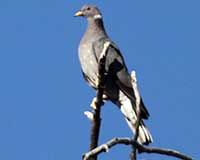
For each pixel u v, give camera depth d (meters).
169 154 7.80
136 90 8.35
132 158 7.66
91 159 7.73
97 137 9.03
